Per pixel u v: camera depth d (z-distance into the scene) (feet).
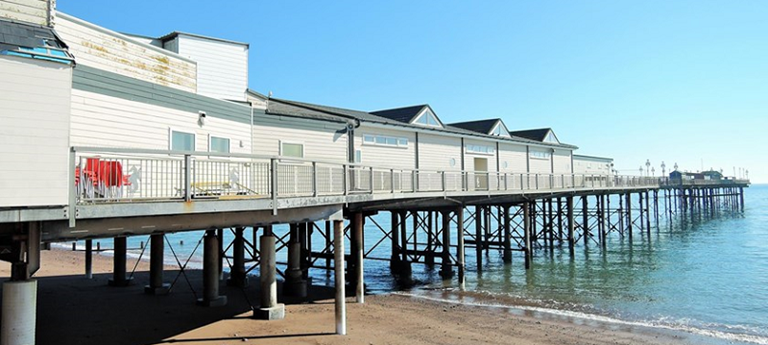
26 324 18.03
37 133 17.78
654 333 39.58
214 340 32.73
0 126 17.01
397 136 64.75
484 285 60.44
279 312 38.70
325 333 35.17
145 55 35.40
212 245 42.70
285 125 47.42
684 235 121.80
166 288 48.60
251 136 42.98
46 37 18.63
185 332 34.40
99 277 60.95
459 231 59.06
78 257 87.92
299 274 50.39
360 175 53.67
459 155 76.64
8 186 17.04
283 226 185.88
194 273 65.57
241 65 50.44
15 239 18.30
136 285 54.24
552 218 99.60
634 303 50.52
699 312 47.09
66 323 36.65
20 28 18.21
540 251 94.38
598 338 37.83
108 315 39.22
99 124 29.14
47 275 63.05
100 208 19.34
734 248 96.22
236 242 53.47
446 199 55.98
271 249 38.86
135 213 20.44
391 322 40.09
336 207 35.12
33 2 19.51
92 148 19.26
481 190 61.21
